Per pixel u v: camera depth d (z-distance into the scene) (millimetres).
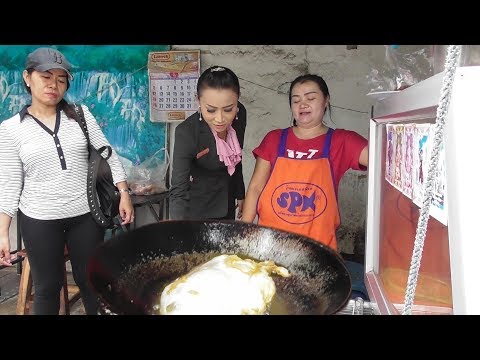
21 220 1711
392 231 1015
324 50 2703
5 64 3027
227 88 1544
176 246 862
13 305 2529
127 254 778
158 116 2955
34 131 1628
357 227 2830
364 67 2674
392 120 949
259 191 1627
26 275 2117
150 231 845
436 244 746
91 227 1793
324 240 1452
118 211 1964
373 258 1112
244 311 702
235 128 1986
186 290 732
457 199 473
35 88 1606
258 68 2816
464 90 468
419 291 823
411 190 848
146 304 726
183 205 1841
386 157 1098
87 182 1762
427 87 624
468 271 466
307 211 1450
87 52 2938
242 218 1633
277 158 1505
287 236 877
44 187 1669
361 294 1319
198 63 2842
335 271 754
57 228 1721
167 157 3000
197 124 1761
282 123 2852
